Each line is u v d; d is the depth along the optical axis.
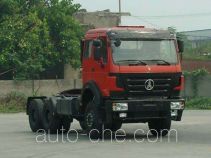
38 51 56.19
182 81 24.83
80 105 25.84
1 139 25.56
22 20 55.41
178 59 24.78
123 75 23.91
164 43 24.64
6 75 57.31
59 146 22.53
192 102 55.88
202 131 28.88
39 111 29.44
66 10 60.38
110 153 20.00
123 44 24.12
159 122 26.09
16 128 31.95
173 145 22.28
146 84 24.20
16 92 53.81
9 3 56.09
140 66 24.06
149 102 24.08
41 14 59.25
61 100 27.66
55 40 59.53
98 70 24.53
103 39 24.34
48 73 60.91
